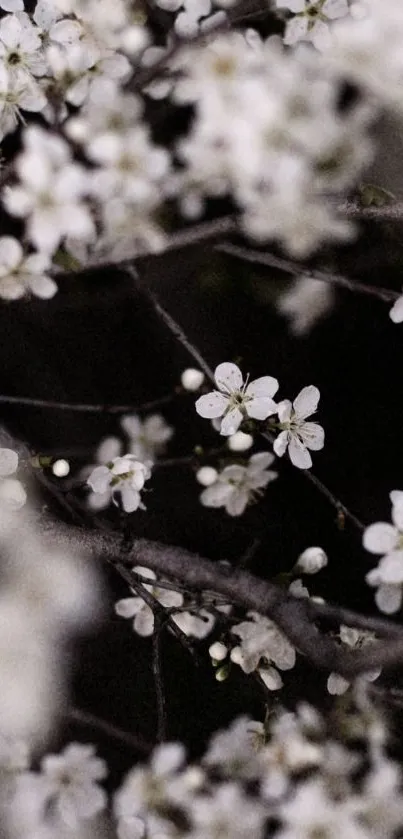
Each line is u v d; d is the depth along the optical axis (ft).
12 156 2.05
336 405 2.28
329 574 2.26
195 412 2.28
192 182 1.93
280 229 1.94
